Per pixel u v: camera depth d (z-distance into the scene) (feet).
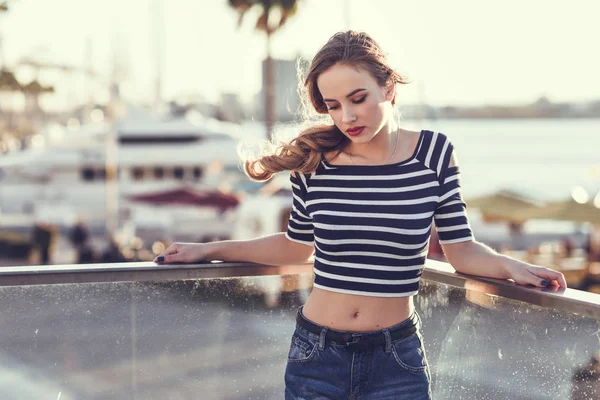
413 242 6.54
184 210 66.64
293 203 7.27
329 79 6.34
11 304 7.18
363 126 6.38
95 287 7.40
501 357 6.81
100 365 7.45
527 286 6.32
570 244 56.90
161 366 7.62
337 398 6.72
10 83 80.43
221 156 79.05
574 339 6.02
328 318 6.76
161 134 79.05
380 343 6.62
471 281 6.98
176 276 7.50
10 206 83.35
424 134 6.83
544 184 123.03
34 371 7.26
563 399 6.15
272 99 74.28
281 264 7.76
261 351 7.95
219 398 7.84
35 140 96.48
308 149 6.85
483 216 65.16
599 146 196.13
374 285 6.59
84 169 84.33
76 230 60.70
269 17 77.36
